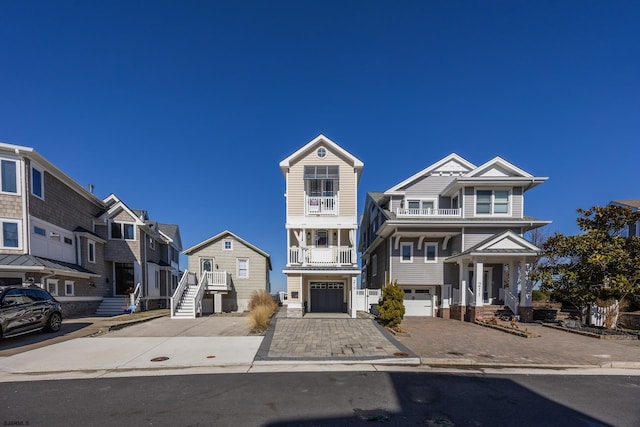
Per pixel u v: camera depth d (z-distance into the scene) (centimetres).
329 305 1817
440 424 453
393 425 448
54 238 1627
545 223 1730
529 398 552
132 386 596
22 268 1302
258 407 502
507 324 1420
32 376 662
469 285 1809
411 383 620
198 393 561
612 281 1236
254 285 2381
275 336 1059
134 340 1009
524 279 1552
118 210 2161
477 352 869
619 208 1313
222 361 755
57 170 1611
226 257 2375
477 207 1806
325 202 1755
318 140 1766
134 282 2188
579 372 713
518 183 1770
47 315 1110
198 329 1244
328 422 455
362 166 1761
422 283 1817
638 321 1352
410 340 1040
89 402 521
